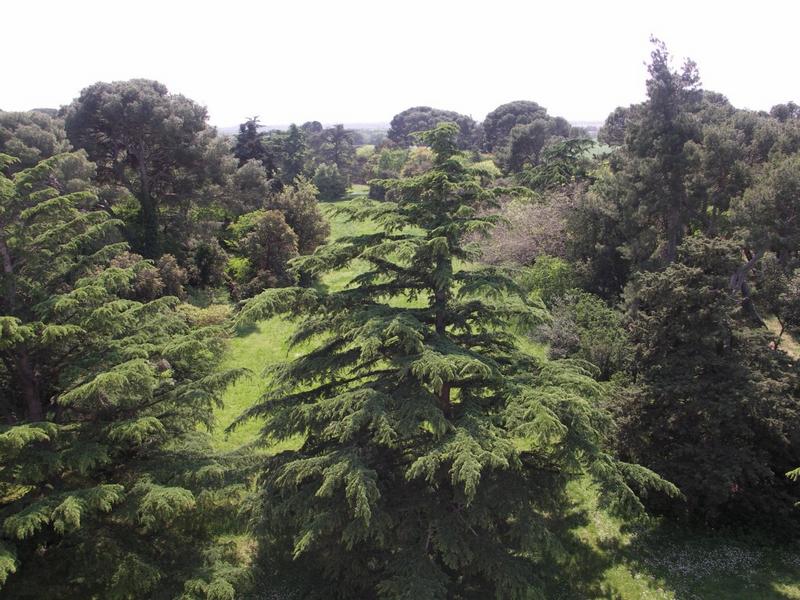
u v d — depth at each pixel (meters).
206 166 31.31
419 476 9.70
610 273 25.03
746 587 10.45
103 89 28.22
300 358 10.18
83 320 8.75
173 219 30.59
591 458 8.36
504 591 8.68
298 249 30.83
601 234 25.48
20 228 8.95
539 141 55.72
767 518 11.82
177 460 9.65
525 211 28.95
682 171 20.72
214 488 9.64
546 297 23.95
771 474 10.88
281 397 10.17
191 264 27.25
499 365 9.72
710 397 11.52
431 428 8.00
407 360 8.50
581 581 10.63
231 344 21.84
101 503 7.46
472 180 9.67
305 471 8.30
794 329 19.03
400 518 9.05
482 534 9.32
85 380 8.71
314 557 10.40
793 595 10.19
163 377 10.98
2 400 8.86
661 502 12.17
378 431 7.80
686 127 21.25
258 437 10.18
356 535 8.25
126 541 8.91
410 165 59.56
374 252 8.81
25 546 8.28
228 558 10.67
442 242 8.45
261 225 27.80
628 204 22.66
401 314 8.82
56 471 8.64
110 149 30.75
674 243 22.02
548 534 8.37
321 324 10.08
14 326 7.60
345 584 9.59
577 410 7.92
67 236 9.62
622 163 25.17
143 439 10.00
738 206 19.12
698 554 11.39
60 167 24.56
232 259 28.55
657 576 10.77
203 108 32.19
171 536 9.71
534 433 7.35
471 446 7.61
